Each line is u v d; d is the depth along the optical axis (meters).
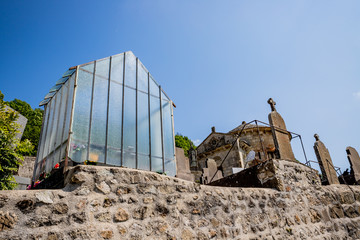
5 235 2.60
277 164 6.08
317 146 8.52
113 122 5.42
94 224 3.18
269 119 7.26
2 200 2.71
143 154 5.68
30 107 28.34
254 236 4.77
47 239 2.80
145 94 6.43
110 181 3.58
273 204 5.47
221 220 4.49
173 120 6.81
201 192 4.51
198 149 24.38
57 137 5.19
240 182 6.64
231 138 21.94
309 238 5.63
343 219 6.82
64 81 5.68
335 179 8.27
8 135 6.81
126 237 3.35
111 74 5.90
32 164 13.34
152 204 3.81
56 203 3.04
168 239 3.71
